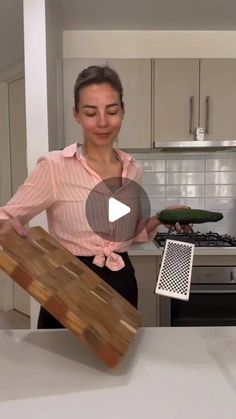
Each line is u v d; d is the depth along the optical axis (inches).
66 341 32.2
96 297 29.9
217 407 22.5
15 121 133.3
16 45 106.7
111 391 24.3
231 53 100.1
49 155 41.0
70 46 98.4
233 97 90.7
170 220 43.2
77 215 40.7
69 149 41.3
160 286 28.2
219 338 33.1
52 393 24.1
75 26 95.7
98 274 40.9
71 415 21.8
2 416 21.6
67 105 89.1
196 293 82.6
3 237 29.4
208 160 102.4
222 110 90.8
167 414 21.9
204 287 82.7
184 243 31.4
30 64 71.4
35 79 71.7
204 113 90.8
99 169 40.9
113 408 22.4
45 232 35.4
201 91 90.4
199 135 90.2
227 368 27.5
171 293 27.8
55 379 25.9
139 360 28.8
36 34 70.9
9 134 137.7
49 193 40.8
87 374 26.6
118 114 38.1
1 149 137.3
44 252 30.8
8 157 138.8
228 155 102.0
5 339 32.7
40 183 40.3
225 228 103.5
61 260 31.8
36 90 71.9
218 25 96.0
